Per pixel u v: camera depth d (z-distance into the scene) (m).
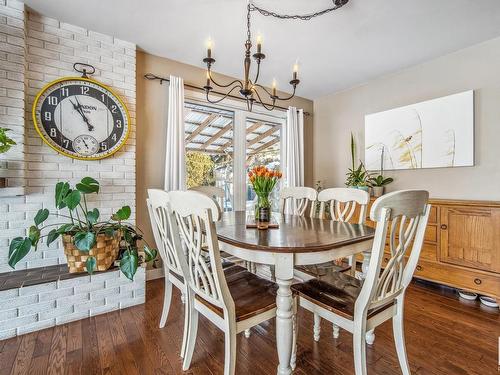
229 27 2.32
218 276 1.15
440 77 2.84
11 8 1.98
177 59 2.96
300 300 1.43
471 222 2.22
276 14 2.12
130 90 2.62
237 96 3.47
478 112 2.56
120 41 2.56
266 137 3.96
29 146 2.14
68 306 1.93
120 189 2.56
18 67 2.01
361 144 3.62
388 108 3.31
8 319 1.73
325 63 2.99
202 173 3.38
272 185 1.76
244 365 1.47
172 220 1.41
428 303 2.25
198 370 1.43
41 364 1.47
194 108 3.34
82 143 2.34
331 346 1.65
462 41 2.53
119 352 1.58
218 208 1.08
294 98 4.09
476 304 2.23
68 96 2.29
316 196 2.40
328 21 2.21
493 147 2.46
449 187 2.76
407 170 3.09
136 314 2.05
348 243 1.32
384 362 1.49
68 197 1.90
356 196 2.08
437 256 2.42
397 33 2.39
